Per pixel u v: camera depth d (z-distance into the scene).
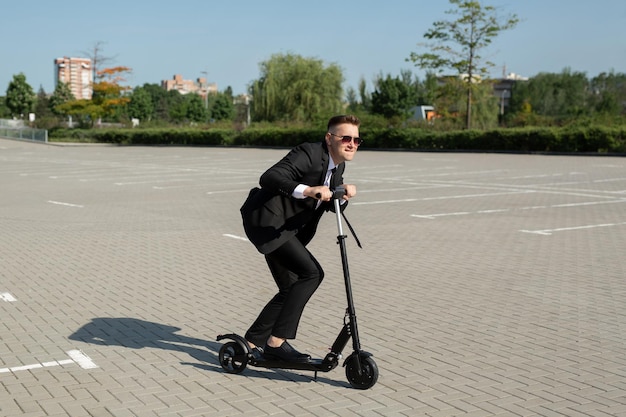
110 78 64.06
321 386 4.45
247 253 9.30
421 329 5.76
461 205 14.48
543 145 35.50
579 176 21.38
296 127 45.72
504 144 36.69
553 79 89.56
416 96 78.12
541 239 10.24
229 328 5.83
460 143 38.28
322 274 4.46
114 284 7.48
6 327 5.84
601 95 86.81
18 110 105.94
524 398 4.24
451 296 6.89
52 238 10.54
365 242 10.04
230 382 4.53
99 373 4.71
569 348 5.25
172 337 5.57
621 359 5.00
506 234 10.71
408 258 8.85
